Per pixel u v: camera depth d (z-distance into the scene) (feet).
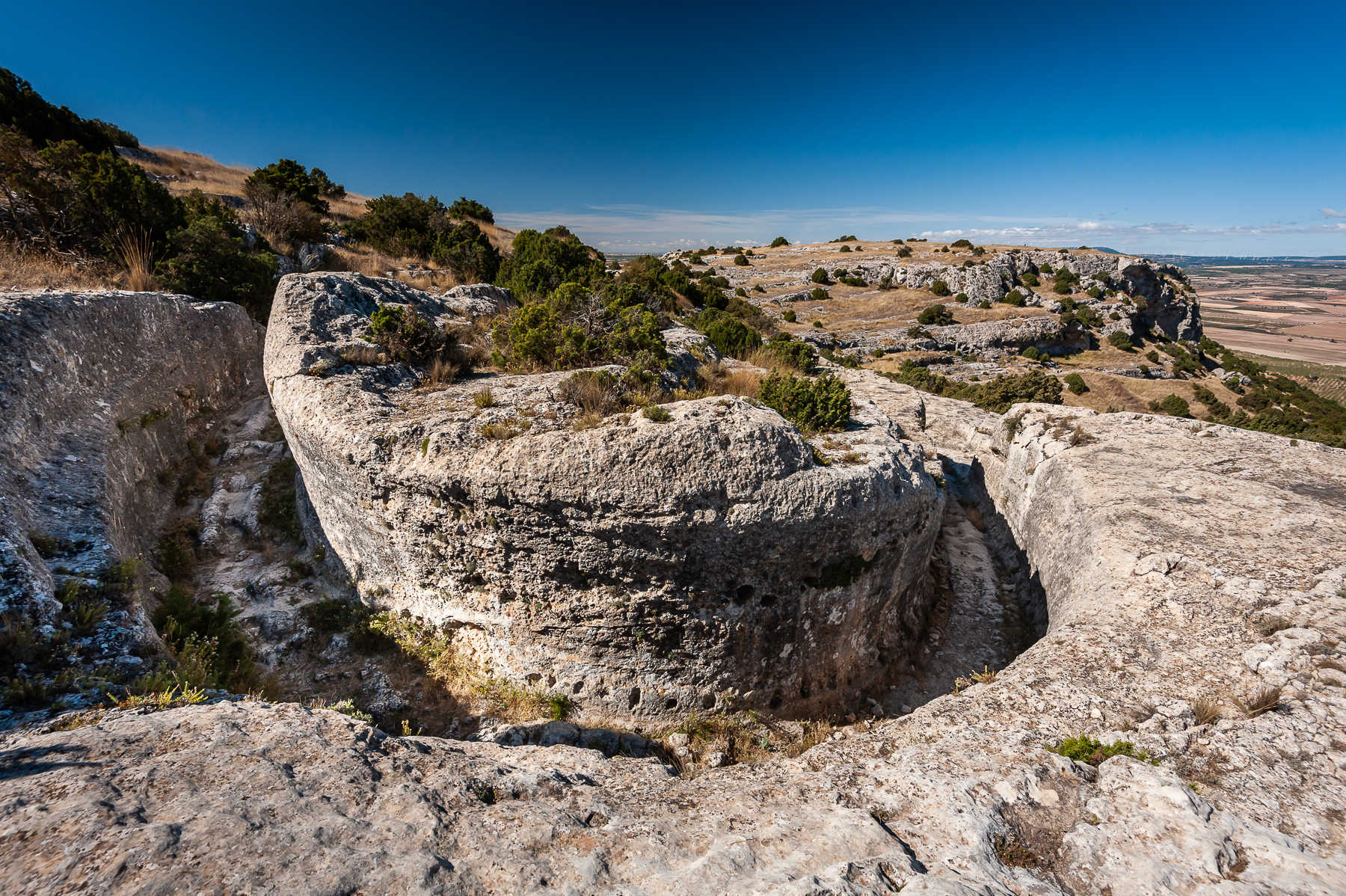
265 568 34.99
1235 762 16.37
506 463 25.22
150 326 42.91
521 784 15.70
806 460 28.60
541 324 40.68
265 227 81.35
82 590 21.80
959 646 37.60
